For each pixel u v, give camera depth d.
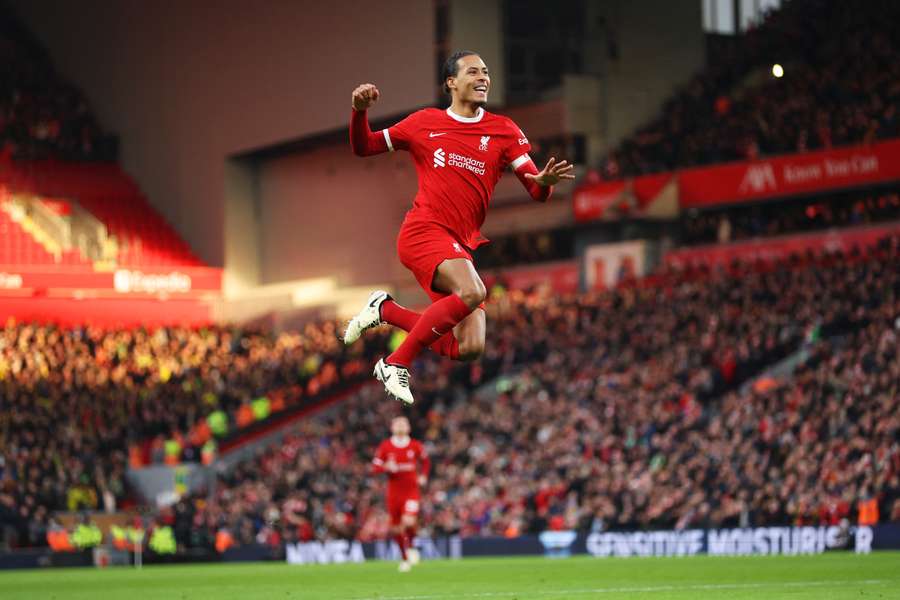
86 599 46.22
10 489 107.25
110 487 114.31
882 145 104.38
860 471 76.06
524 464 96.25
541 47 126.38
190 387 128.88
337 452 110.88
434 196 26.28
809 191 109.19
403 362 26.08
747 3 135.00
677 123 123.44
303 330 141.50
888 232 104.12
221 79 149.00
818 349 91.25
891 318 90.75
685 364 98.81
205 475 118.81
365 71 129.25
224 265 149.88
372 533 96.81
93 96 169.00
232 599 43.28
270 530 101.56
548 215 127.94
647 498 85.06
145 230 154.62
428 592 44.88
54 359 129.38
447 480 99.38
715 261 115.31
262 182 152.50
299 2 137.50
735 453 84.00
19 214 151.38
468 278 25.81
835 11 122.12
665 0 129.75
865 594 36.28
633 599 36.06
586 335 109.44
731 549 77.12
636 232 122.62
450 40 119.88
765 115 116.00
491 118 26.66
